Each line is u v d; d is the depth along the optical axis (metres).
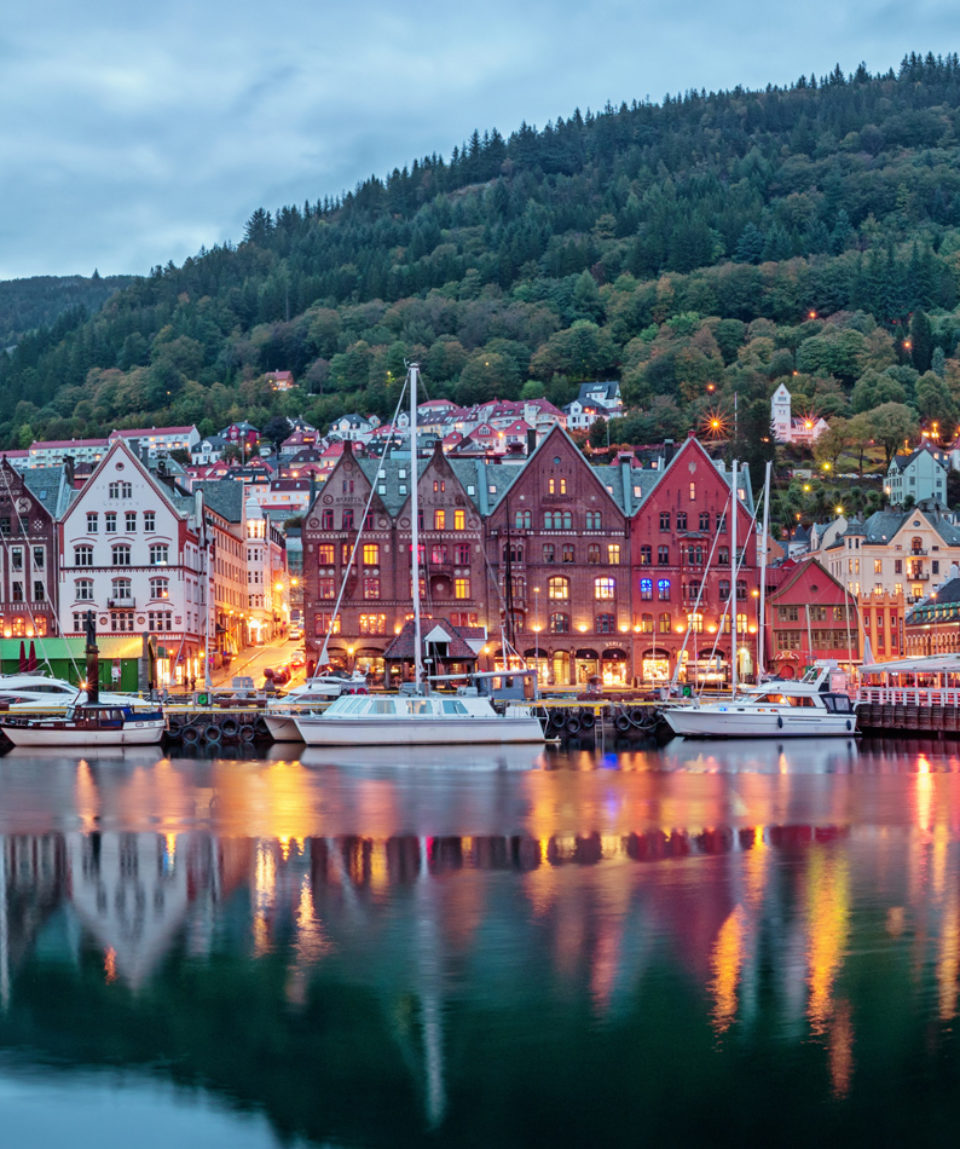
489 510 137.75
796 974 40.50
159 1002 38.38
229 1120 31.59
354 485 134.25
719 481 140.25
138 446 172.00
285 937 44.28
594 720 104.88
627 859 56.16
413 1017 37.22
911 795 74.19
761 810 68.88
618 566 138.00
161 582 134.88
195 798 72.25
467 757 92.56
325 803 70.62
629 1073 33.72
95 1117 31.61
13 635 134.75
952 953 42.47
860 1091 32.94
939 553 166.38
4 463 135.75
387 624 133.38
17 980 40.16
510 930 45.00
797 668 145.62
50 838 60.50
